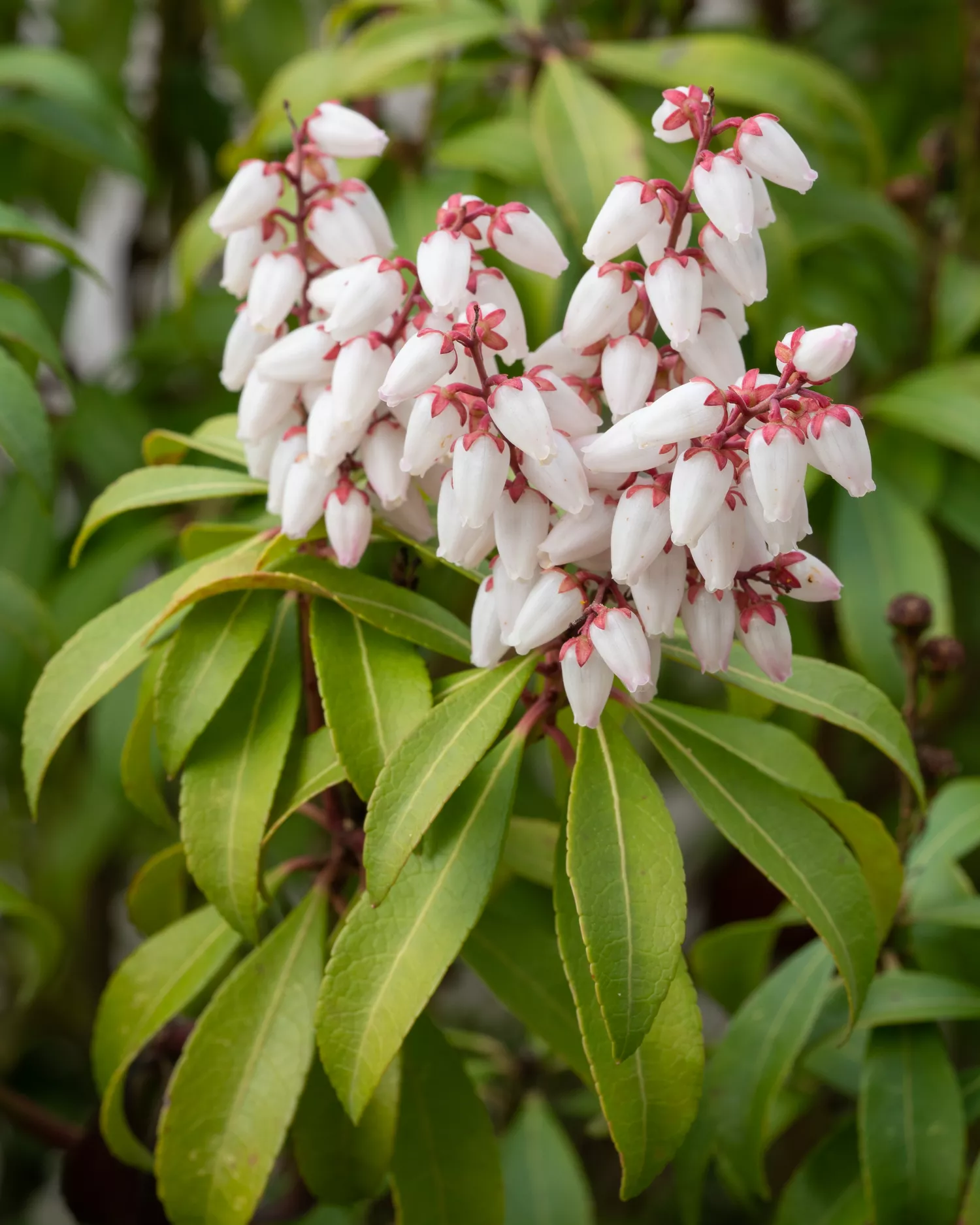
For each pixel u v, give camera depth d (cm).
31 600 45
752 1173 40
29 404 41
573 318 35
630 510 34
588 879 34
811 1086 45
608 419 43
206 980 40
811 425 33
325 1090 39
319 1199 39
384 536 38
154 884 42
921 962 42
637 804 35
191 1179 38
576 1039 39
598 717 34
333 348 36
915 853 43
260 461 37
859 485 33
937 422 47
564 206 44
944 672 41
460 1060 40
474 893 35
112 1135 40
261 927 42
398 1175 39
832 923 36
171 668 37
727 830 36
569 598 34
